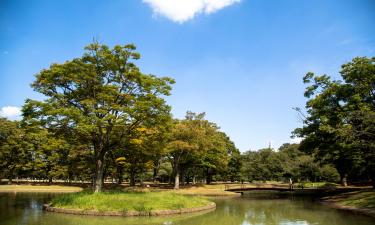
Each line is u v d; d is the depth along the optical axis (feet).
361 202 89.30
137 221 65.21
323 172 202.28
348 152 100.58
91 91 89.56
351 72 107.96
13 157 194.18
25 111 84.38
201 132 171.94
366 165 107.24
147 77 92.53
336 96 112.57
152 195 88.07
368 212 77.41
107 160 158.30
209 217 73.56
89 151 135.23
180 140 164.04
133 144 102.12
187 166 201.98
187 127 171.12
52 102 85.51
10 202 102.37
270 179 252.62
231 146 245.24
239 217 73.46
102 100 86.99
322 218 69.87
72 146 137.59
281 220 67.97
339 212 80.89
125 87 93.45
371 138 80.43
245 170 247.29
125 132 95.50
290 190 177.78
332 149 110.22
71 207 75.46
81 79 85.87
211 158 196.13
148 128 97.55
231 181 266.57
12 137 190.70
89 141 98.78
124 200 77.92
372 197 92.02
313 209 89.04
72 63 83.76
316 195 151.23
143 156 161.89
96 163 92.94
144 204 77.15
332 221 64.95
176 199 87.45
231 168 244.42
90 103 82.53
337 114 107.86
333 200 109.09
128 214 72.23
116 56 89.81
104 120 81.41
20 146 191.62
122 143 98.12
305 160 208.44
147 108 87.97
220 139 205.67
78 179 250.78
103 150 92.17
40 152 194.29
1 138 191.52
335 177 206.28
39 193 149.59
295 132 127.65
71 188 179.22
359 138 82.64
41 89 88.94
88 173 192.85
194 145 165.48
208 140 178.29
